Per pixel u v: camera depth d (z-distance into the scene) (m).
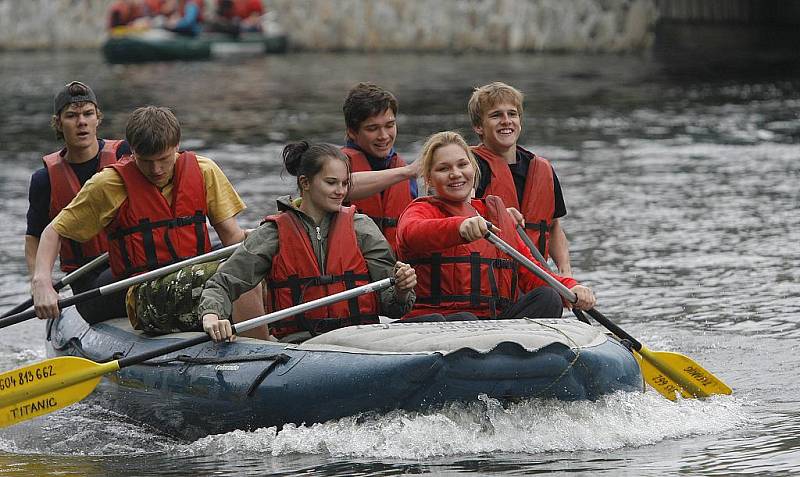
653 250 28.52
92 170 20.33
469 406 14.65
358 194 18.41
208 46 91.25
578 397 14.98
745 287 24.92
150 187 17.86
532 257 17.36
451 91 63.34
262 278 16.44
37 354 22.62
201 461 14.80
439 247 16.09
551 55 86.69
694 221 31.56
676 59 81.12
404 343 14.78
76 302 17.33
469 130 48.53
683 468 13.66
